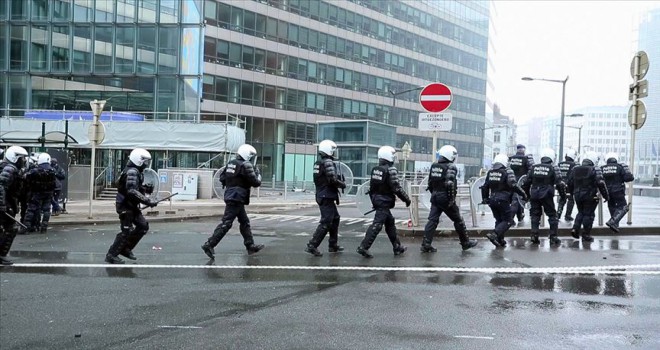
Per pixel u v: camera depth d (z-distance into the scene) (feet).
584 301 20.89
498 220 35.27
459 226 33.17
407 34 225.56
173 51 115.55
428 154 235.20
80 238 39.42
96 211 59.93
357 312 19.35
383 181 31.07
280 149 177.99
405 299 21.15
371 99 209.05
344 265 28.25
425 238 32.73
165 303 20.57
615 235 41.98
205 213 58.80
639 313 19.25
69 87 120.06
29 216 41.63
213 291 22.43
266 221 53.11
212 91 158.61
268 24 173.68
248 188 31.50
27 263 28.81
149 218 51.93
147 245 35.63
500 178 34.53
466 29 257.14
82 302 20.75
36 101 119.96
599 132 411.54
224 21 161.38
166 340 16.40
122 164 105.09
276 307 19.99
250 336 16.74
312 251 31.27
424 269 27.12
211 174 87.30
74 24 116.26
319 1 189.57
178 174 85.46
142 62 115.65
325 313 19.22
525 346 15.83
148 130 96.32
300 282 24.09
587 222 37.68
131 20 115.65
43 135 65.41
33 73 117.19
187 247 34.76
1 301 20.89
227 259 30.14
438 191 32.60
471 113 262.06
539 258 30.50
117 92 118.21
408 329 17.44
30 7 117.19
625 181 44.01
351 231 44.50
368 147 97.14
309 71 186.60
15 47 117.70
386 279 24.75
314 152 187.83
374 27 210.59
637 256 31.24
